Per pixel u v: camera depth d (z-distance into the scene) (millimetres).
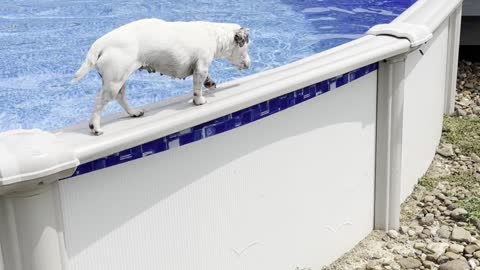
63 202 2334
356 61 3311
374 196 4027
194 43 2539
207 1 7418
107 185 2447
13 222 2195
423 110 4637
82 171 2357
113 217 2498
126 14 6887
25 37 6141
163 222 2684
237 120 2861
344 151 3619
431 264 3701
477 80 6879
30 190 2145
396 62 3703
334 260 3773
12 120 4379
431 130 4992
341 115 3516
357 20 6473
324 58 3320
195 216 2807
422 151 4766
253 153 3004
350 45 3566
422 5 4621
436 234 4047
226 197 2926
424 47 4367
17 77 5125
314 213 3506
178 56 2510
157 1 7445
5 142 2133
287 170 3229
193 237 2826
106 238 2496
